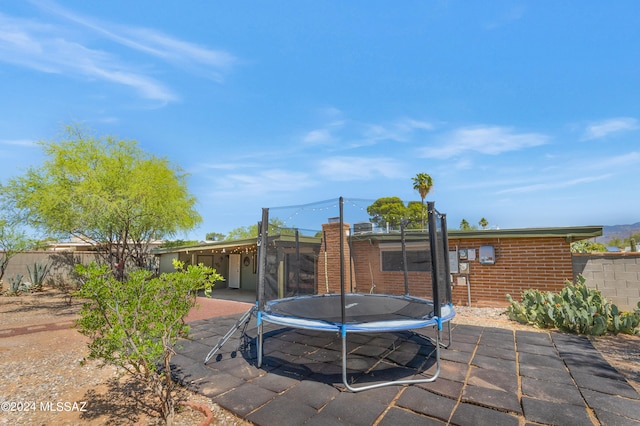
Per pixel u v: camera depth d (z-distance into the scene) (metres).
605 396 3.07
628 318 5.31
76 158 9.89
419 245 6.68
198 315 8.18
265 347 5.06
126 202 10.05
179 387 3.56
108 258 11.76
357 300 6.24
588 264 7.35
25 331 6.57
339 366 4.14
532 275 7.80
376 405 3.02
